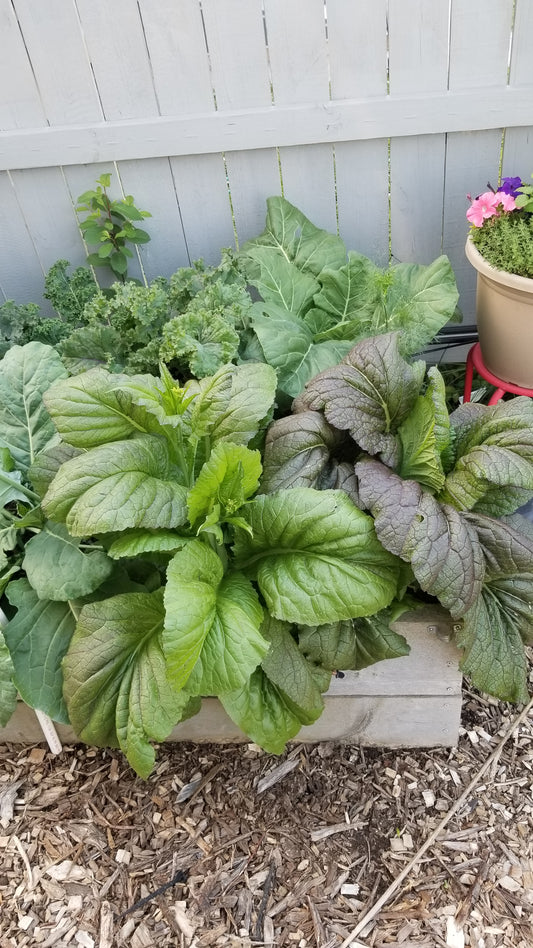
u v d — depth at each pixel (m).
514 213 1.54
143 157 1.74
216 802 1.29
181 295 1.62
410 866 1.19
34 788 1.34
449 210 1.81
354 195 1.80
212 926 1.15
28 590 1.24
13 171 1.78
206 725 1.34
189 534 1.15
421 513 1.07
